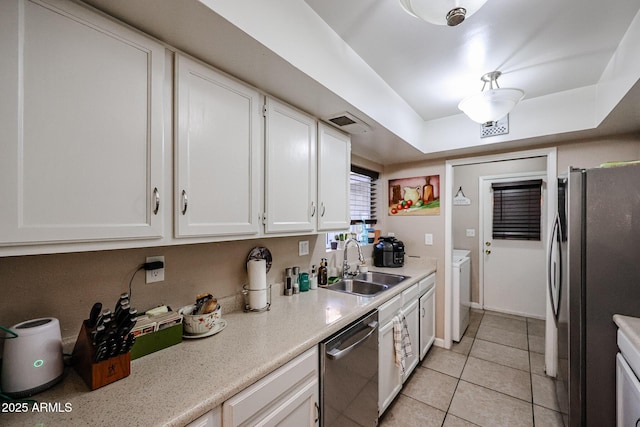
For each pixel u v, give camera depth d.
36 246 0.73
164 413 0.75
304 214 1.63
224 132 1.18
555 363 2.27
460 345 2.89
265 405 0.98
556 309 1.91
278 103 1.45
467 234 4.10
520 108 2.22
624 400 1.21
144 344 1.04
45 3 0.73
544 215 3.58
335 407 1.32
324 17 1.32
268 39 1.05
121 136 0.88
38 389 0.82
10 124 0.68
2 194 0.67
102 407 0.77
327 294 1.87
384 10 1.27
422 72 1.79
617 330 1.33
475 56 1.61
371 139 2.20
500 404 1.96
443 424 1.77
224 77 1.19
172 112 1.02
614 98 1.58
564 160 2.29
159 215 0.97
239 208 1.25
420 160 3.03
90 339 0.89
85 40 0.80
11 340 0.81
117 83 0.87
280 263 1.89
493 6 1.22
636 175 1.32
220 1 0.88
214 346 1.12
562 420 1.79
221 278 1.50
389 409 1.92
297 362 1.12
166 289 1.27
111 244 0.87
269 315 1.46
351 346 1.40
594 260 1.39
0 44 0.67
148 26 0.93
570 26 1.35
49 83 0.74
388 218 3.26
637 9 1.23
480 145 2.41
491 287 3.95
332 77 1.39
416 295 2.38
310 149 1.67
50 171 0.74
